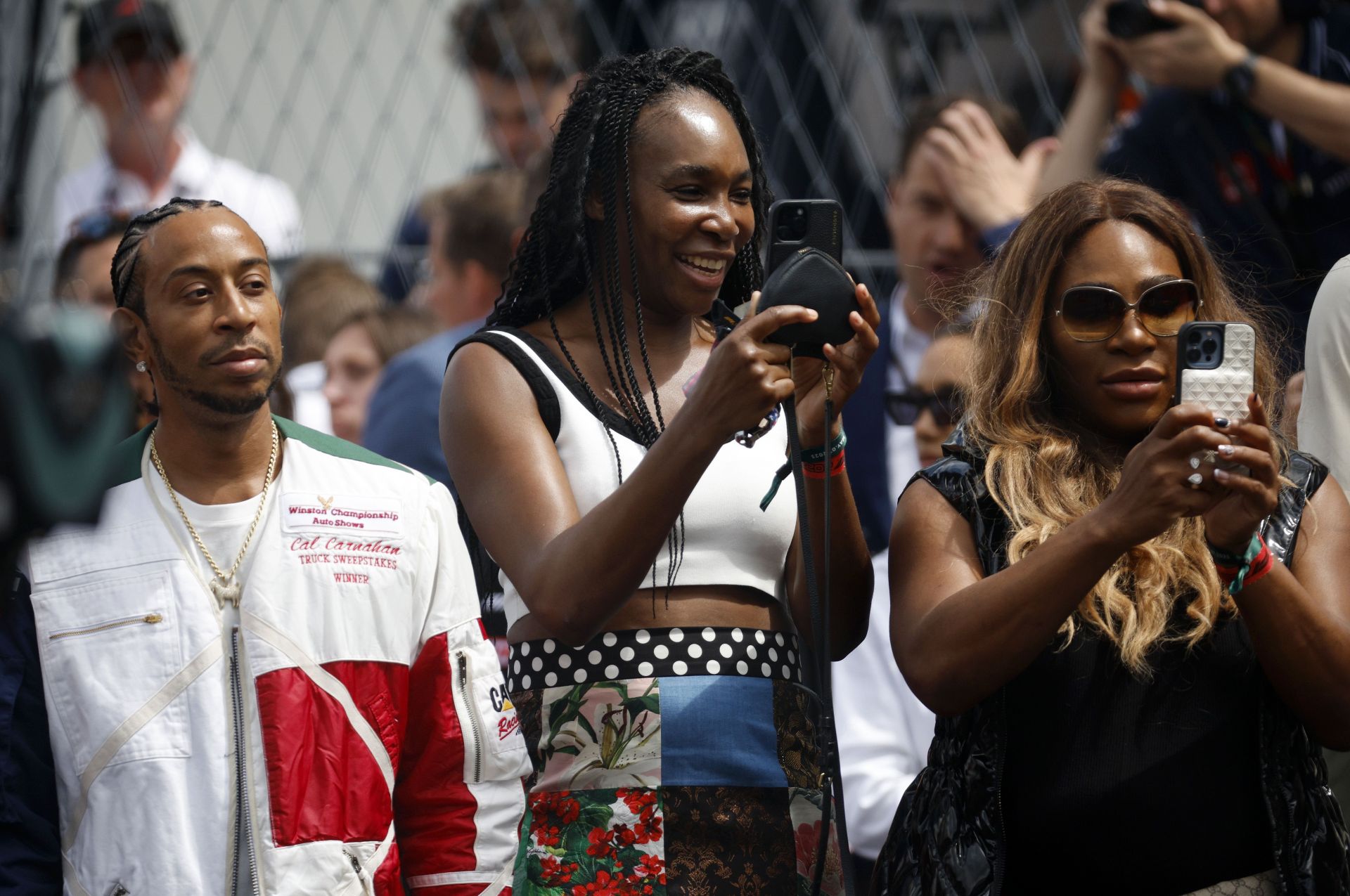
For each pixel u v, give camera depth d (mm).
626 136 7918
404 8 17609
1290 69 12922
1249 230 12812
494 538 7512
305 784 7348
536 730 7688
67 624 7418
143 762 7230
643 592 7641
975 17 16688
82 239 11656
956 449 8047
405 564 7934
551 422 7820
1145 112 13438
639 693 7520
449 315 14891
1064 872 7230
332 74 17516
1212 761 7215
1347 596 7496
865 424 13469
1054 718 7305
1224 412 6621
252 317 7645
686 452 6672
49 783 7352
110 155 16359
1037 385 7973
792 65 16641
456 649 7980
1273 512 7273
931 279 13773
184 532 7711
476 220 14531
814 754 7973
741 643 7723
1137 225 7895
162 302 7609
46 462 2230
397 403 12664
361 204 17609
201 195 16641
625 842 7371
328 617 7645
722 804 7441
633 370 8078
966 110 13984
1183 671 7305
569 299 8367
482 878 7770
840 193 16516
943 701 7230
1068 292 7707
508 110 16016
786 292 6711
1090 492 7770
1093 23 13773
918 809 7594
